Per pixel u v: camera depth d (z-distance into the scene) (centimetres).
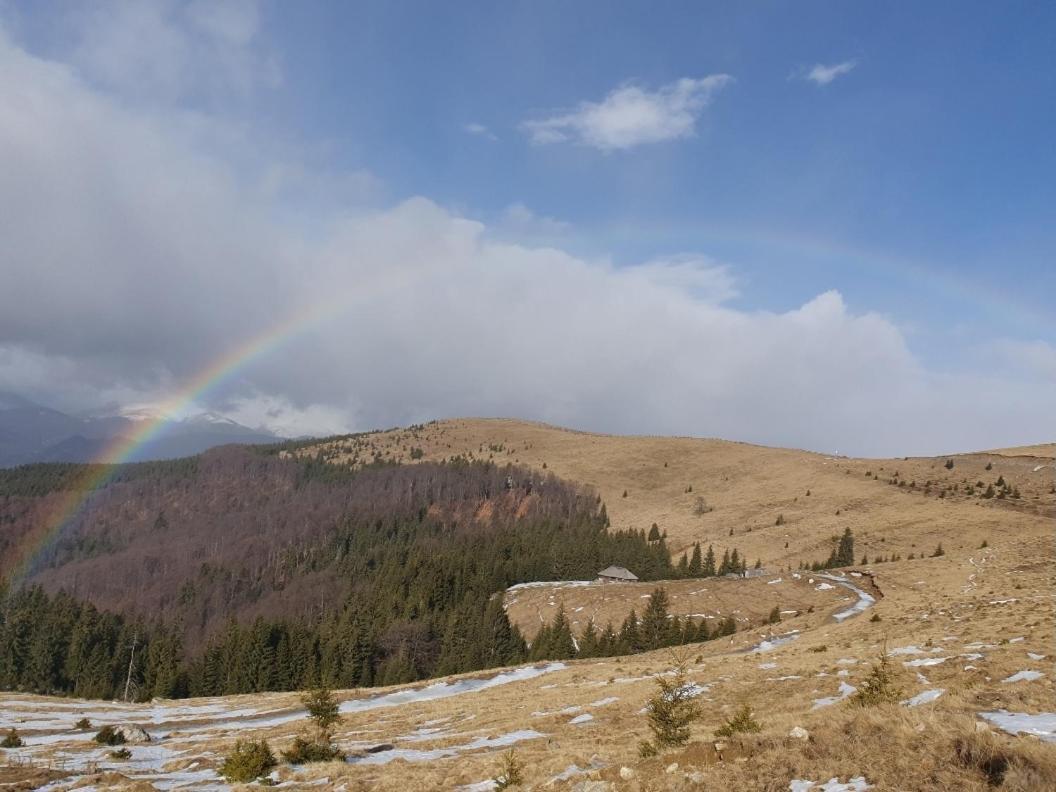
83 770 2922
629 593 10975
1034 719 1733
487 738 3225
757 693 3238
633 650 8638
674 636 8600
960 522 14338
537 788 1838
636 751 2169
